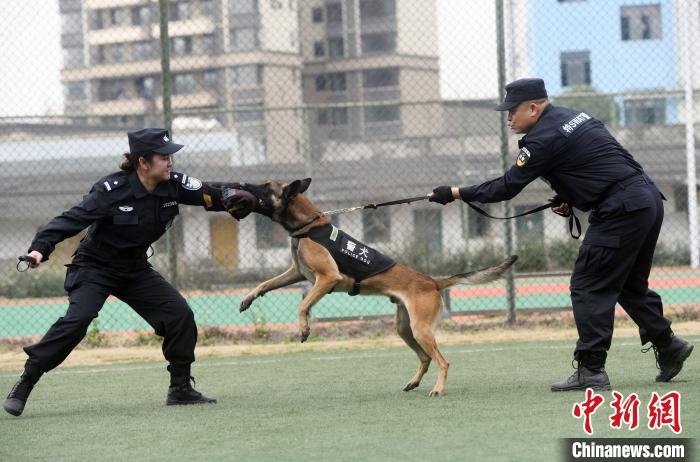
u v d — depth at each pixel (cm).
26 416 708
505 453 518
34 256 668
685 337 1060
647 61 3158
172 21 4538
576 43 3247
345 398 742
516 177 720
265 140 2870
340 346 1105
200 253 2138
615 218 699
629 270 714
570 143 706
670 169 2400
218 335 1195
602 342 712
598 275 712
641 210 696
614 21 3222
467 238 1841
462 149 2509
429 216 2417
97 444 588
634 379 775
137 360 1050
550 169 720
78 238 2230
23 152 2494
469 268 1827
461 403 689
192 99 4491
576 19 3228
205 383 863
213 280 1802
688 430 563
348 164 2694
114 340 1195
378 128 3947
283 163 2692
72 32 4669
